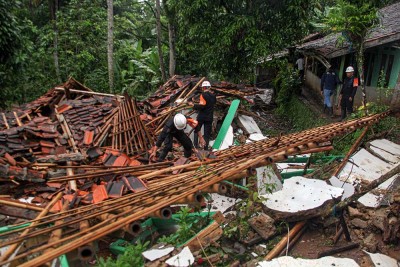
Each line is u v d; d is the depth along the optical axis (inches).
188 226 183.5
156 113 363.3
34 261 114.3
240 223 188.5
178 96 398.0
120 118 310.0
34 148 261.9
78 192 199.8
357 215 207.9
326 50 465.7
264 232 183.8
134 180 182.9
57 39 561.3
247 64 505.0
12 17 382.0
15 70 409.4
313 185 211.6
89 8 590.2
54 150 264.7
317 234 194.4
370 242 185.3
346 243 185.3
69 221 141.5
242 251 176.6
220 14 474.9
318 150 220.7
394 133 343.6
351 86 384.5
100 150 265.3
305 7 461.7
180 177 186.5
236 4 465.4
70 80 416.5
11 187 207.8
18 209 175.5
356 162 288.0
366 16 330.3
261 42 444.5
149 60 673.0
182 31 495.8
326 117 434.0
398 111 365.4
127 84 654.5
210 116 310.2
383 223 193.3
